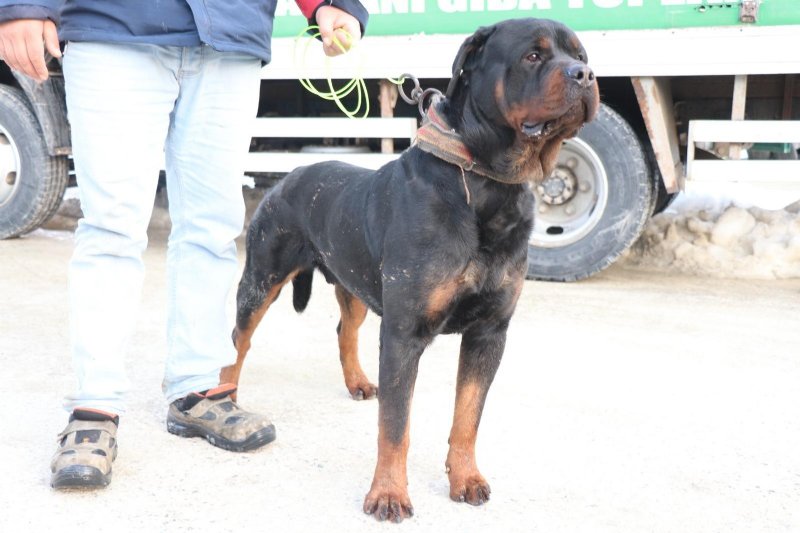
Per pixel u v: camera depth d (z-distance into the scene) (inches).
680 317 189.2
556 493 106.7
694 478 111.1
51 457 113.0
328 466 113.7
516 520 99.8
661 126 210.7
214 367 122.5
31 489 104.0
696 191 281.1
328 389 144.2
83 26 101.1
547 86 93.0
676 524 99.3
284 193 127.5
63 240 266.8
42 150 253.6
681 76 222.8
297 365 156.9
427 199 97.9
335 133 234.8
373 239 106.1
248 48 109.6
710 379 149.0
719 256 234.1
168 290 122.0
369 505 100.0
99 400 108.2
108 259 107.8
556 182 226.7
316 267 128.6
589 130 217.6
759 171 206.4
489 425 127.7
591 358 159.9
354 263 112.7
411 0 221.6
